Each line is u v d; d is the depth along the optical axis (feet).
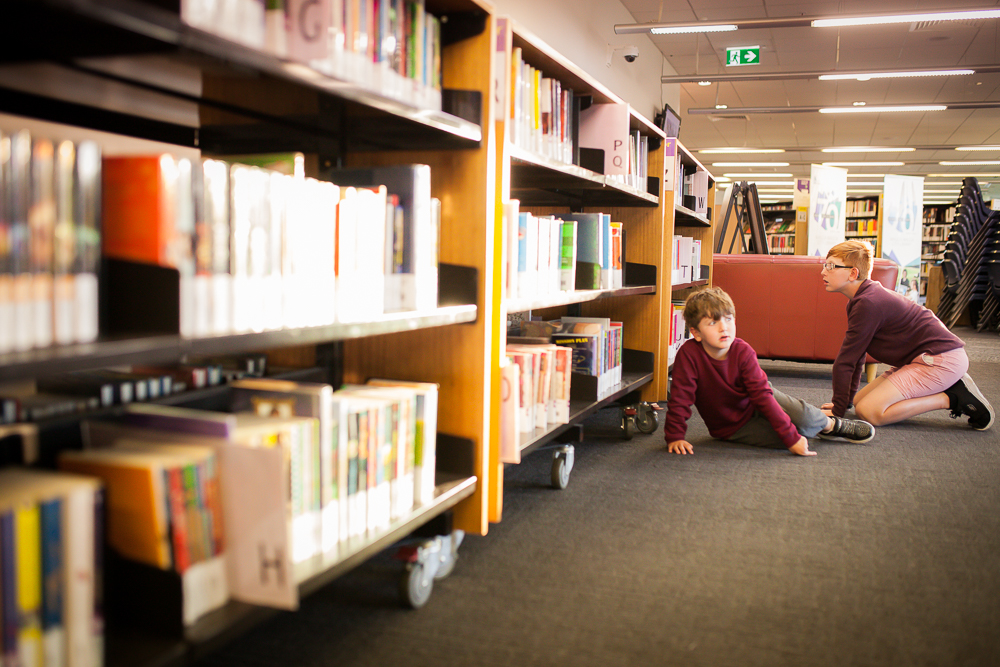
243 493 3.30
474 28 5.55
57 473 2.94
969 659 4.12
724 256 17.15
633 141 10.49
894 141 45.01
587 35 20.99
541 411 7.33
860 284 10.75
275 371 5.25
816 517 6.61
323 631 4.35
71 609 2.72
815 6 23.62
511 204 6.19
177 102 4.39
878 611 4.72
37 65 3.43
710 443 9.71
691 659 4.08
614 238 9.95
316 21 3.73
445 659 4.04
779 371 17.71
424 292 4.95
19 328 2.50
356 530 4.28
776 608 4.75
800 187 34.91
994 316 33.22
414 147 5.67
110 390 3.79
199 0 3.38
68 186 2.70
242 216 3.37
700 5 23.85
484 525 5.63
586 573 5.29
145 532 3.00
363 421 4.30
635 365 11.92
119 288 3.12
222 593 3.35
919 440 10.05
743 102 36.78
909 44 27.27
